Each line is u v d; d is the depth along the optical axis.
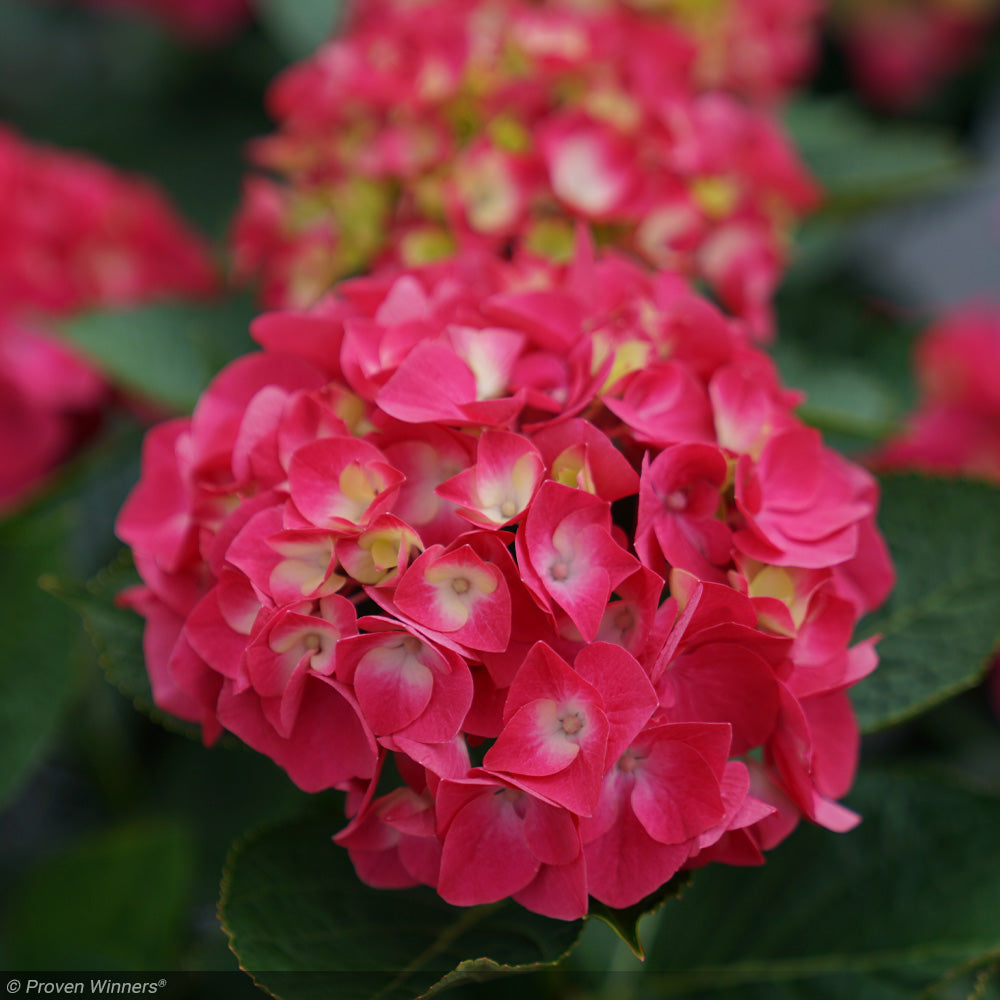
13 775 0.81
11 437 0.91
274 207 0.91
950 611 0.77
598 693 0.67
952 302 2.08
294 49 1.18
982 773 1.06
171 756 0.91
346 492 0.70
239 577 0.70
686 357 0.74
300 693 0.69
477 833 0.69
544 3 0.95
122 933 0.82
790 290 1.13
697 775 0.69
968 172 1.00
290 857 0.72
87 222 0.96
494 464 0.70
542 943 0.70
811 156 1.11
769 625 0.70
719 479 0.71
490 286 0.76
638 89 0.86
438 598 0.68
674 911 0.78
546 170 0.84
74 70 1.67
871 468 0.79
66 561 0.83
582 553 0.69
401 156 0.85
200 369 0.90
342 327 0.72
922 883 0.76
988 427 1.07
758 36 1.06
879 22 1.51
